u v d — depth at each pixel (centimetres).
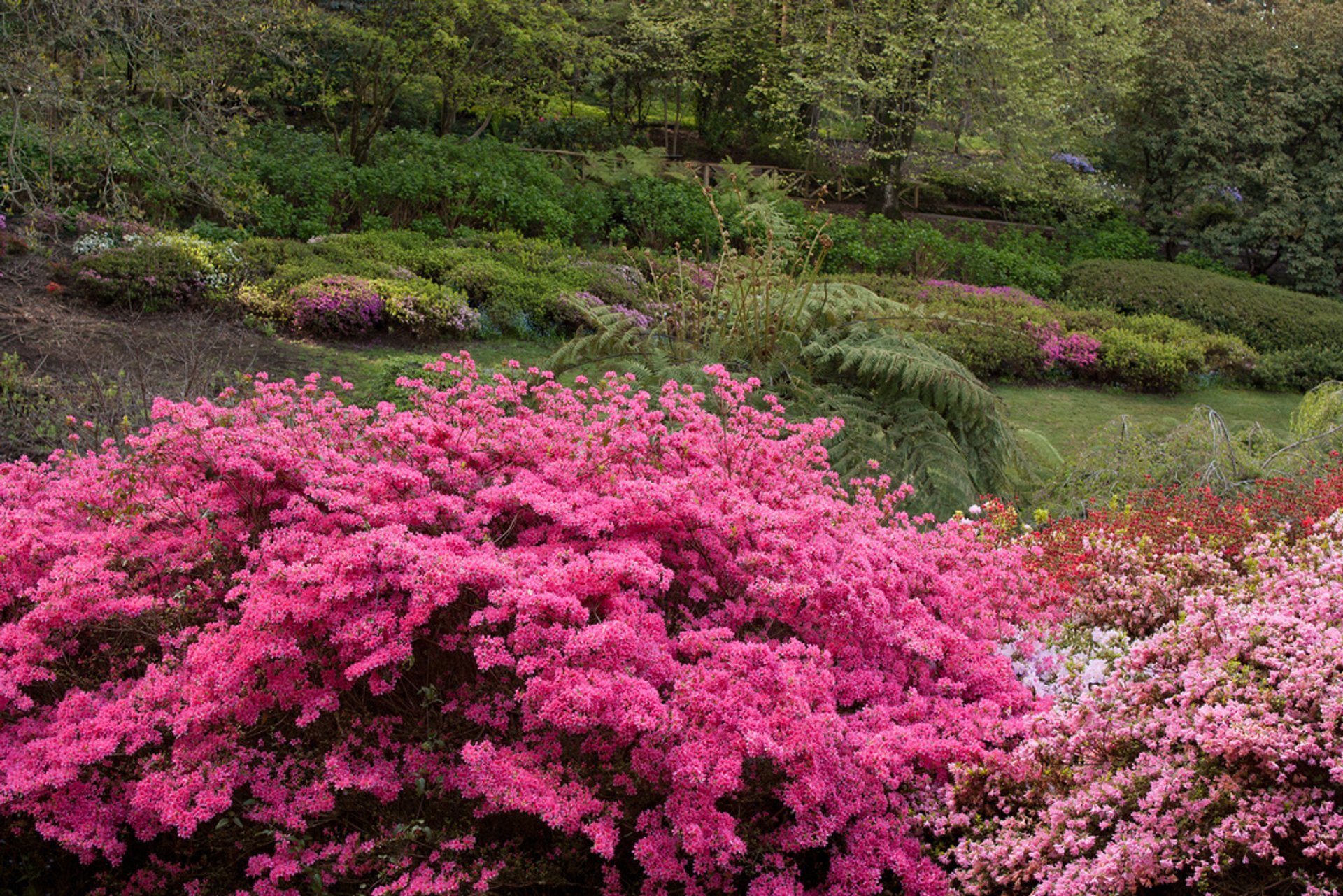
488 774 240
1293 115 1988
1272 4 2148
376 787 250
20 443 557
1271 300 1548
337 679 264
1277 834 219
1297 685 226
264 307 916
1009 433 583
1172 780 226
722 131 2183
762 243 744
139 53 875
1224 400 1172
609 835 232
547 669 246
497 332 1019
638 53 1986
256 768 258
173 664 271
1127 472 569
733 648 266
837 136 1961
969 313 1157
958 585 335
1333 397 693
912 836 261
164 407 313
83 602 273
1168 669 262
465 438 339
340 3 1532
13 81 754
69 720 262
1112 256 1948
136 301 891
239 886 265
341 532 302
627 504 302
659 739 244
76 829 249
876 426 536
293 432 338
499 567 261
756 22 2103
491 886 248
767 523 299
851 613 289
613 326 624
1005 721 277
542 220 1463
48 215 931
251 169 1259
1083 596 347
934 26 1783
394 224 1392
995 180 2070
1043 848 238
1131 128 2159
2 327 777
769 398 409
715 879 242
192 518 304
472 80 1642
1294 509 413
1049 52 1922
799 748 240
